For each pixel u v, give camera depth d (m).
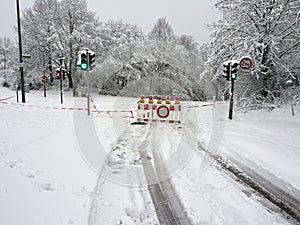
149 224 2.85
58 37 27.56
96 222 2.77
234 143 6.47
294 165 4.84
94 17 31.78
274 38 11.95
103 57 28.03
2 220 2.47
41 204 2.90
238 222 2.94
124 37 29.86
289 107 12.80
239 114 12.48
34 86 30.50
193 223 2.90
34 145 4.99
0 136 5.42
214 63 15.52
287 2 11.91
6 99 14.82
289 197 3.59
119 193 3.54
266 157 5.30
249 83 14.50
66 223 2.63
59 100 17.00
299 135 7.57
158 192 3.64
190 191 3.71
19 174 3.55
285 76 14.23
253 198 3.54
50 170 3.91
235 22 13.46
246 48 12.05
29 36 27.98
